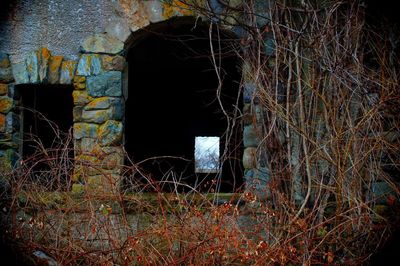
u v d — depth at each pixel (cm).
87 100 623
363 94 559
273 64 604
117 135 616
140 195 548
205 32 671
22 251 515
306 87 585
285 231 520
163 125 1117
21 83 632
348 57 584
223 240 486
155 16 630
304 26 582
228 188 1044
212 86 1027
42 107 845
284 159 578
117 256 500
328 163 559
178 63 931
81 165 548
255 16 607
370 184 540
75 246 502
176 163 1121
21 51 638
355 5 595
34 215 543
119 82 625
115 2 637
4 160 621
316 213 538
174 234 495
